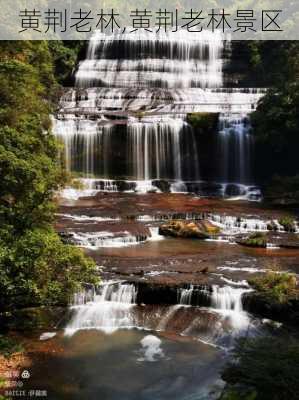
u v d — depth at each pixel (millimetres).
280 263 22812
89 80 56625
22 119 23484
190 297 19469
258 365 11828
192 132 40969
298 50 50781
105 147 40562
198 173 41406
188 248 25391
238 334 17438
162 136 40812
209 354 16438
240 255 24141
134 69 56906
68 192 36156
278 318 18172
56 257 15961
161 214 30219
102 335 17625
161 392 14305
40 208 17938
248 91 50438
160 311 19062
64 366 15578
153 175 41000
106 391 14320
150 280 20000
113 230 27047
